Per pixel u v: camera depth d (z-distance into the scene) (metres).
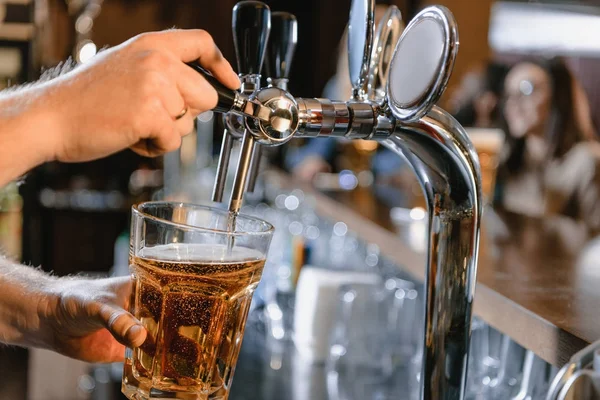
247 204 3.53
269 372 1.62
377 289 1.67
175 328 0.67
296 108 0.63
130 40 0.62
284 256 2.20
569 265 1.27
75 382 2.70
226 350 0.70
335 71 5.38
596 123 5.46
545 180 3.35
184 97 0.60
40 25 3.15
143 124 0.58
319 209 2.81
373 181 3.42
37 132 0.57
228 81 0.65
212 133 3.89
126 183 4.10
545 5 5.37
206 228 0.69
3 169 0.57
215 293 0.67
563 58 3.41
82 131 0.57
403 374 1.60
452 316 0.72
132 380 0.71
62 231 3.89
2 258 0.93
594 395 0.56
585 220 3.22
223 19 4.55
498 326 0.98
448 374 0.72
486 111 4.05
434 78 0.58
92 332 0.85
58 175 4.00
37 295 0.86
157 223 0.67
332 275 1.71
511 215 2.22
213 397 0.70
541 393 1.00
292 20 0.71
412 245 1.61
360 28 0.69
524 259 1.33
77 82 0.59
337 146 3.88
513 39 5.47
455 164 0.68
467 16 4.96
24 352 2.98
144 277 0.68
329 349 1.67
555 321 0.82
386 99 0.66
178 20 4.48
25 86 0.80
